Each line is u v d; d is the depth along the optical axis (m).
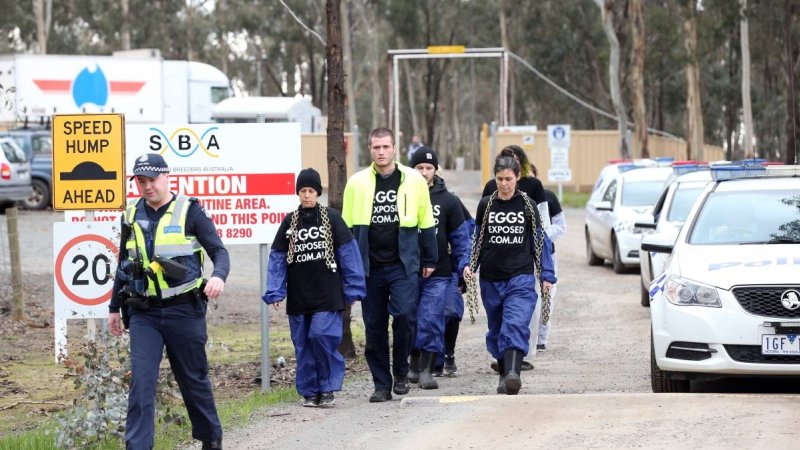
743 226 38.09
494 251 37.34
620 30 194.50
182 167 39.62
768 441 26.94
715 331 33.59
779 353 33.06
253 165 39.69
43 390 44.59
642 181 81.12
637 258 76.38
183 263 27.38
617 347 48.91
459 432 29.75
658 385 36.03
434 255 36.88
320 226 35.31
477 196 168.38
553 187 190.50
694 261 35.81
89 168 34.97
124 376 31.34
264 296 35.66
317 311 35.50
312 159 157.00
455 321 42.56
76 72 140.38
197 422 28.52
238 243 39.81
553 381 40.66
